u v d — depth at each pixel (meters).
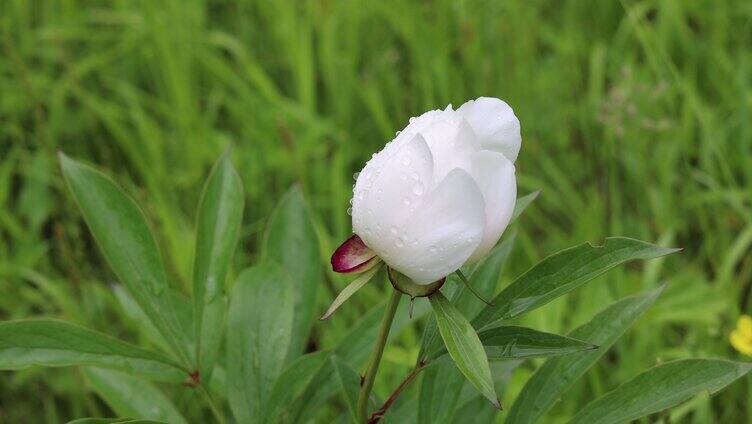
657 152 1.27
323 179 1.29
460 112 0.58
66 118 1.37
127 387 0.76
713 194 1.16
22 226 1.27
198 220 0.70
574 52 1.44
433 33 1.44
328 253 1.09
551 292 0.61
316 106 1.48
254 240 1.24
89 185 0.69
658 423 0.82
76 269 1.09
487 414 0.73
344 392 0.64
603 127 1.30
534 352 0.60
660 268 1.10
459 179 0.56
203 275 0.70
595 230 1.15
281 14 1.46
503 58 1.39
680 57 1.47
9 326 0.66
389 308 0.61
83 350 0.67
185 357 0.70
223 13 1.61
